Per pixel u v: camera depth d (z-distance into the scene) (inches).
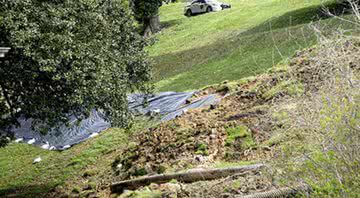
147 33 1615.4
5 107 507.5
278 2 1616.6
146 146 534.3
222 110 561.3
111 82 514.0
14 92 488.1
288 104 311.6
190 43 1365.7
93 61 478.3
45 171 624.7
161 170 433.1
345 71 247.3
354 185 205.2
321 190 212.7
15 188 591.5
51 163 647.8
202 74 926.4
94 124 729.6
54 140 724.7
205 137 475.5
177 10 2066.9
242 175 334.3
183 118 576.4
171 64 1157.7
